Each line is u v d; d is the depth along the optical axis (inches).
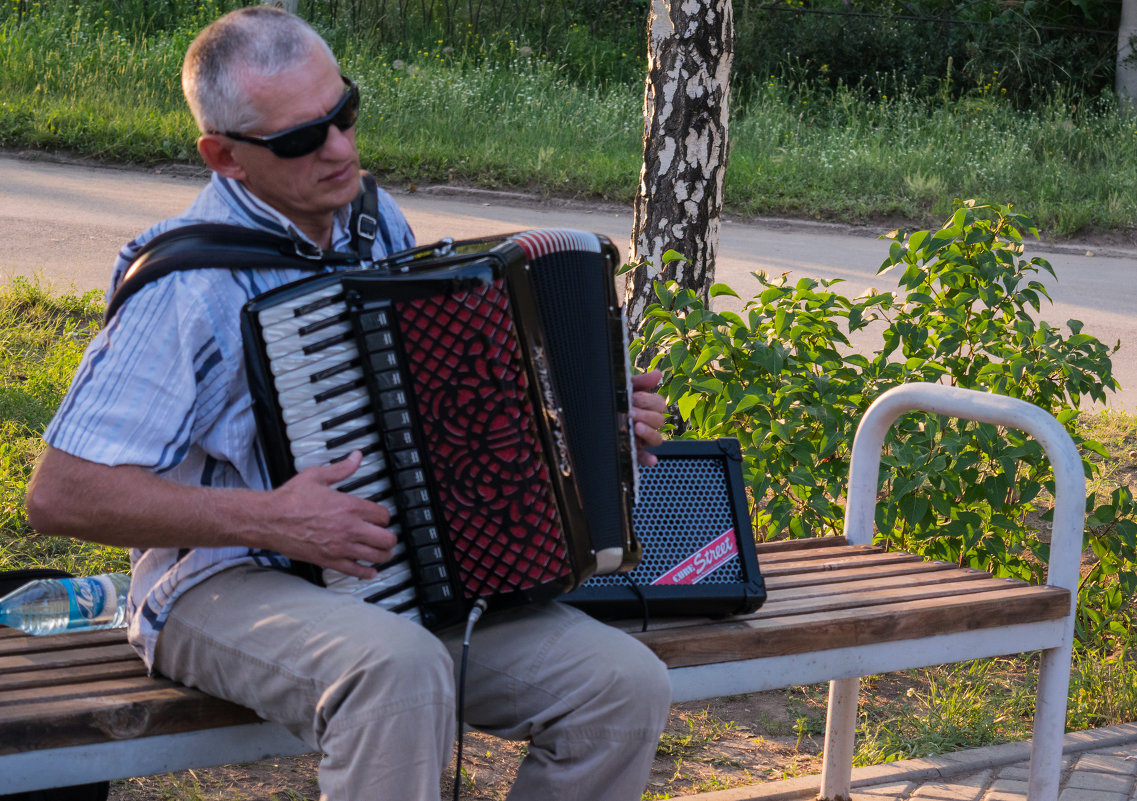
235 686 78.5
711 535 98.3
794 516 154.6
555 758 80.8
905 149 537.6
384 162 490.0
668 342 158.1
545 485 77.1
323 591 78.7
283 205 83.2
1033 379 159.6
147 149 479.5
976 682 142.9
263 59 79.2
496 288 73.9
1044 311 343.6
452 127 524.1
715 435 156.7
